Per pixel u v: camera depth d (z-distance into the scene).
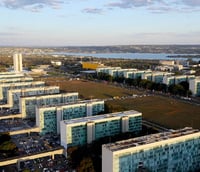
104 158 163.62
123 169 159.38
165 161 173.25
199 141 185.75
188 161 183.00
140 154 163.75
